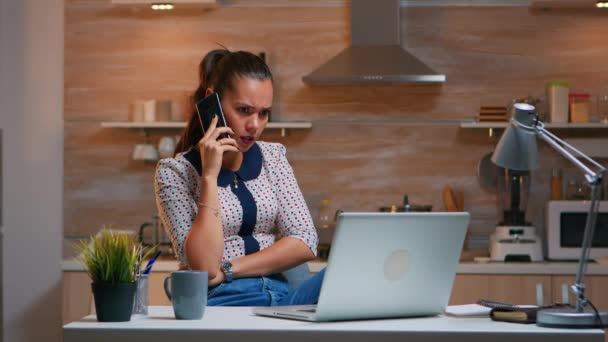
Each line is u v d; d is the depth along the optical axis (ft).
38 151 16.51
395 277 6.23
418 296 6.42
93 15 17.49
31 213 16.24
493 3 16.93
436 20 16.99
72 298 15.69
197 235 7.79
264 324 5.89
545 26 16.90
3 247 16.02
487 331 5.57
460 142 16.98
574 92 16.85
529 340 5.56
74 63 17.53
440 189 17.01
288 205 8.98
